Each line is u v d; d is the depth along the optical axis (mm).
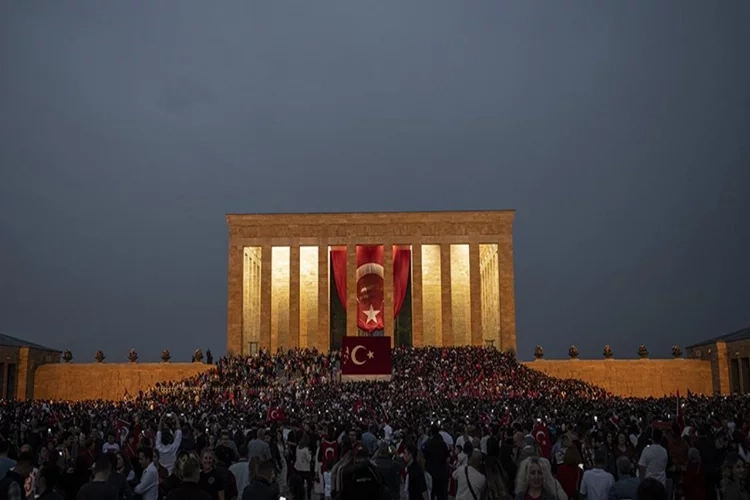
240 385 83625
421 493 21812
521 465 14828
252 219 112938
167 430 24047
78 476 17734
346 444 21156
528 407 55688
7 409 59344
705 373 101062
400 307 111938
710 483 24859
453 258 118250
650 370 101188
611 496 16422
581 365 101125
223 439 24125
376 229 112750
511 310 109688
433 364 88812
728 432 30828
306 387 78188
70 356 104250
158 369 101125
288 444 31781
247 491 14531
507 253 111438
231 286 111375
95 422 42188
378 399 67438
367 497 8844
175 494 13281
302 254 117438
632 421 34375
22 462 16266
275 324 115938
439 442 25344
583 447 24781
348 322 110500
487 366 88812
